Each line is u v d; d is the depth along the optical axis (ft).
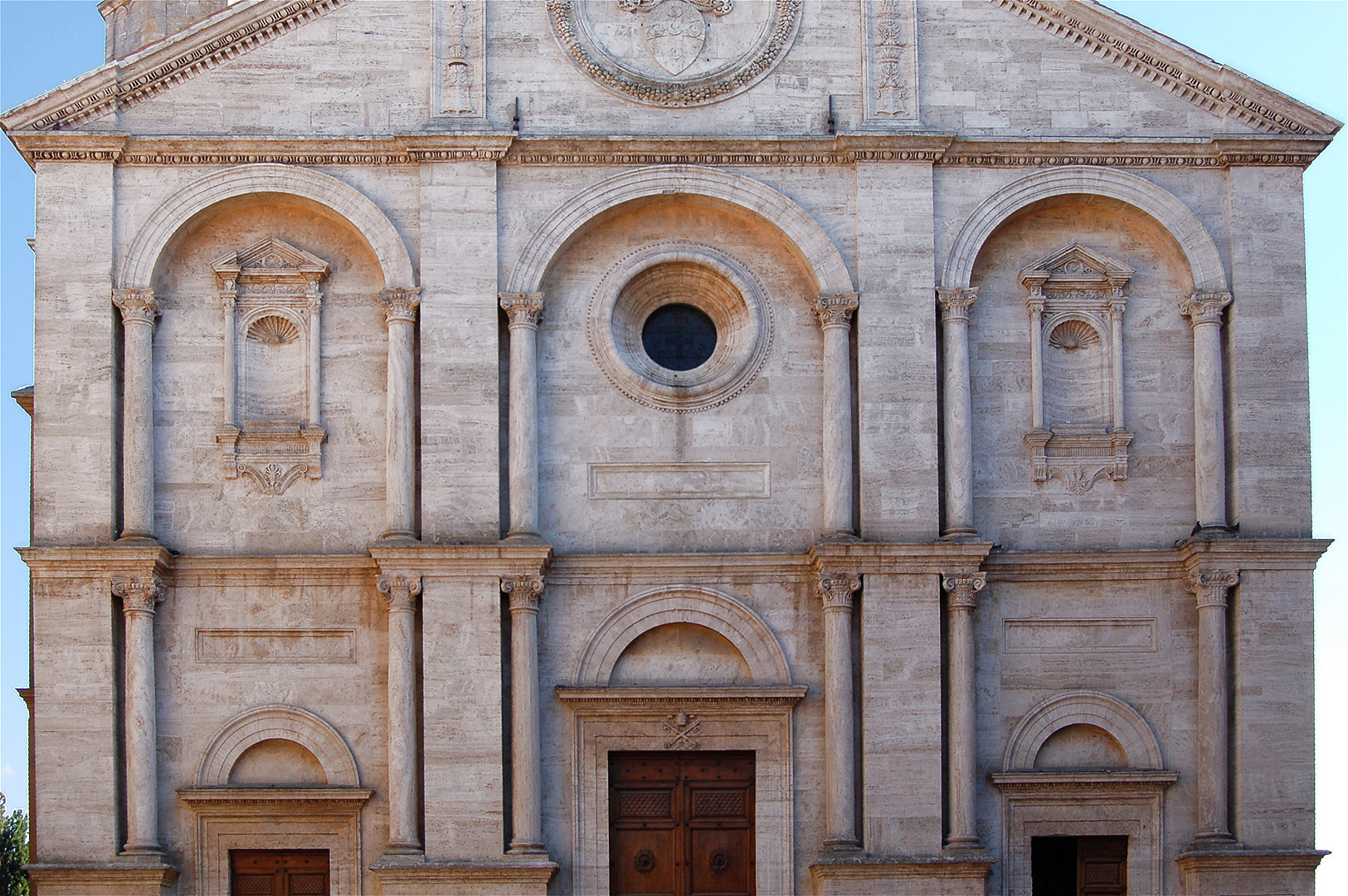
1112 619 125.18
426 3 129.29
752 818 123.44
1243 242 128.16
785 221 127.44
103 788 118.73
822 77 129.90
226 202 126.82
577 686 122.42
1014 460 127.44
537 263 126.00
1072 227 130.72
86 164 125.39
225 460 124.77
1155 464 127.75
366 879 120.78
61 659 119.55
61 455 122.11
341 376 126.62
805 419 127.03
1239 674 122.72
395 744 119.75
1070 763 124.88
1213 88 130.00
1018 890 122.31
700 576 124.36
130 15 157.17
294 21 128.57
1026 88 130.21
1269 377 126.82
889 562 122.42
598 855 121.70
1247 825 121.39
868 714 121.19
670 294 130.52
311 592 123.54
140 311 124.16
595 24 130.31
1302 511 125.39
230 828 121.19
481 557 121.19
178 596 123.03
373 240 126.11
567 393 126.93
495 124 128.06
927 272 126.41
